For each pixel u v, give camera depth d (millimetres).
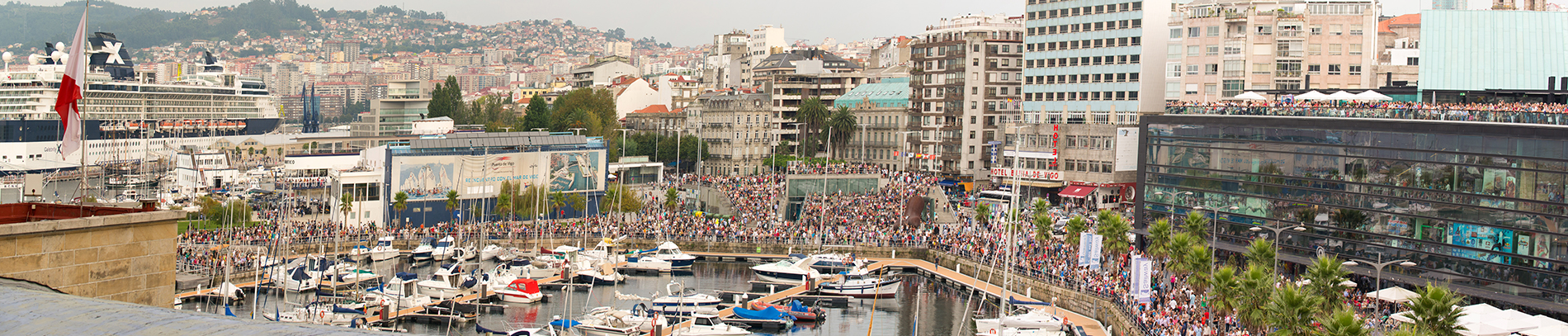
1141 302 101812
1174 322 96000
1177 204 138125
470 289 126250
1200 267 103812
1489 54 135250
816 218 176750
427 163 180625
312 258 136250
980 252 144875
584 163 195000
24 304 22000
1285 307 75688
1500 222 104812
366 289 125062
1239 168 130500
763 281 141125
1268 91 153250
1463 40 136250
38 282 32625
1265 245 106812
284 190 187000
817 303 124000
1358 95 133125
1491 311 81875
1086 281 120500
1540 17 137375
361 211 177250
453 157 183125
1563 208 99875
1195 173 135750
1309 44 195375
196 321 19312
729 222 171875
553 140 192625
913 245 159375
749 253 160875
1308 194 122750
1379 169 115625
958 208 188500
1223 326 91312
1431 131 110688
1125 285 114562
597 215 191750
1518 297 103250
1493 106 110750
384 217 177375
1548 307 100312
